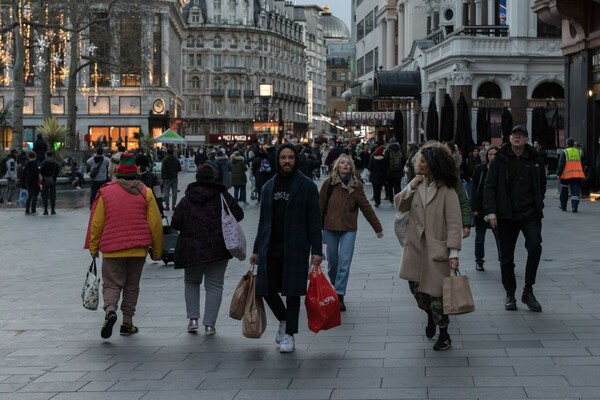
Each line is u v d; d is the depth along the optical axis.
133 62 59.66
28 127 89.00
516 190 10.17
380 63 80.44
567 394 6.85
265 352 8.75
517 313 10.28
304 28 179.75
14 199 35.25
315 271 8.56
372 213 10.96
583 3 27.72
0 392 7.44
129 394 7.30
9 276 14.75
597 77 27.70
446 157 8.50
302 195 8.66
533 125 37.53
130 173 9.73
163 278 14.22
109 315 9.35
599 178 27.98
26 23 44.88
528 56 46.91
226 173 29.88
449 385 7.24
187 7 142.75
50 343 9.41
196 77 142.88
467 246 17.47
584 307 10.52
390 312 10.62
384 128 66.19
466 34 47.91
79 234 21.73
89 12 52.88
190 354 8.74
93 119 87.94
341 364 8.12
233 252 9.49
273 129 71.25
